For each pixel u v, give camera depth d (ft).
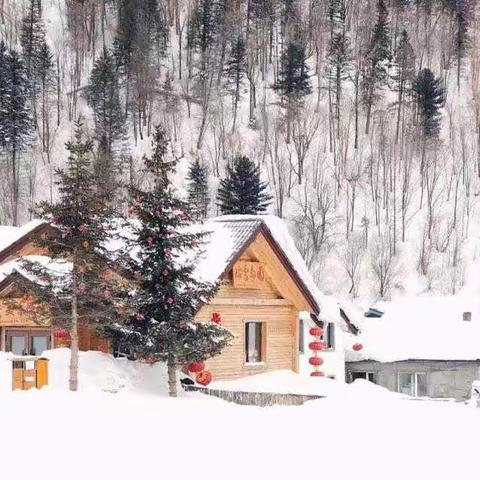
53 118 291.38
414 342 119.96
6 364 63.36
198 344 61.77
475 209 257.55
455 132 295.48
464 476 27.86
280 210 248.52
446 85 330.54
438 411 46.32
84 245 57.57
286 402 64.03
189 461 29.32
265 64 338.13
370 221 250.37
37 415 40.27
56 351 65.16
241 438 34.73
